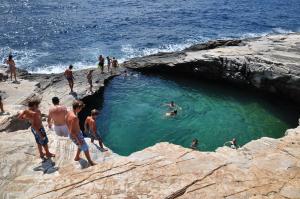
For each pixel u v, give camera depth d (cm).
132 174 872
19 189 953
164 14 6081
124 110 2658
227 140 2256
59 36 4672
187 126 2423
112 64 3428
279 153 1044
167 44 4397
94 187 826
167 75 3406
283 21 5634
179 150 1002
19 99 2302
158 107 2708
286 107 2777
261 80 2912
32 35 4684
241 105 2788
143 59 3566
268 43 3422
